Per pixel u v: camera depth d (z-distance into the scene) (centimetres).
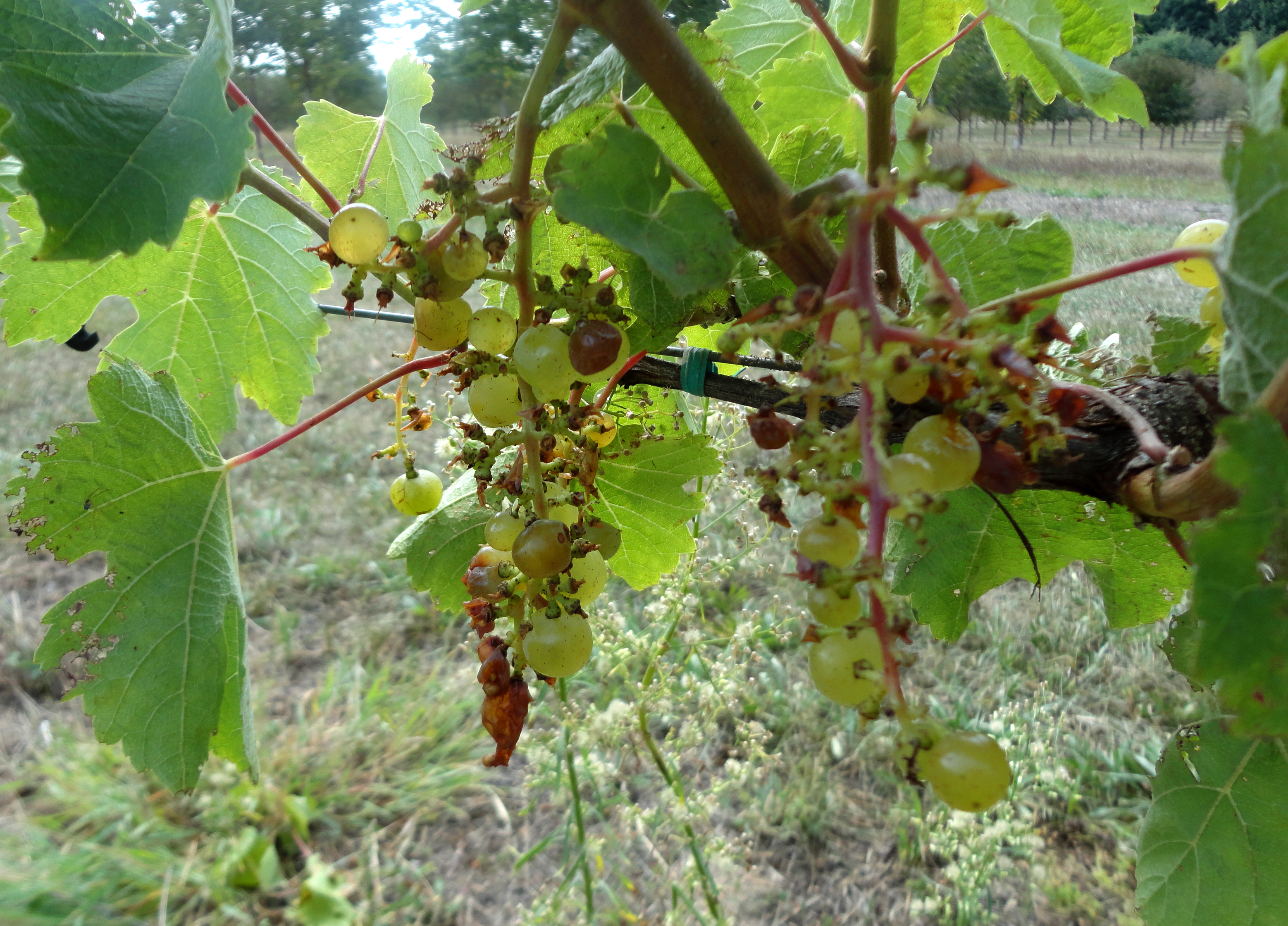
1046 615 98
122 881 76
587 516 25
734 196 19
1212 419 18
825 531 15
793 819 81
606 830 76
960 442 16
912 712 14
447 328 22
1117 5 32
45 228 17
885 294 25
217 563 29
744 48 40
